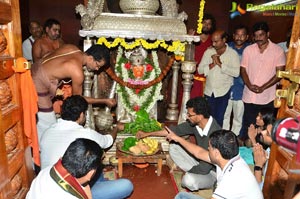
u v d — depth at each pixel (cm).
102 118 345
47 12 547
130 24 341
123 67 372
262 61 359
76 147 144
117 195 228
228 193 160
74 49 274
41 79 264
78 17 556
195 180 260
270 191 175
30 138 195
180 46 348
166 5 361
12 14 168
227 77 380
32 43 437
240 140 387
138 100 382
